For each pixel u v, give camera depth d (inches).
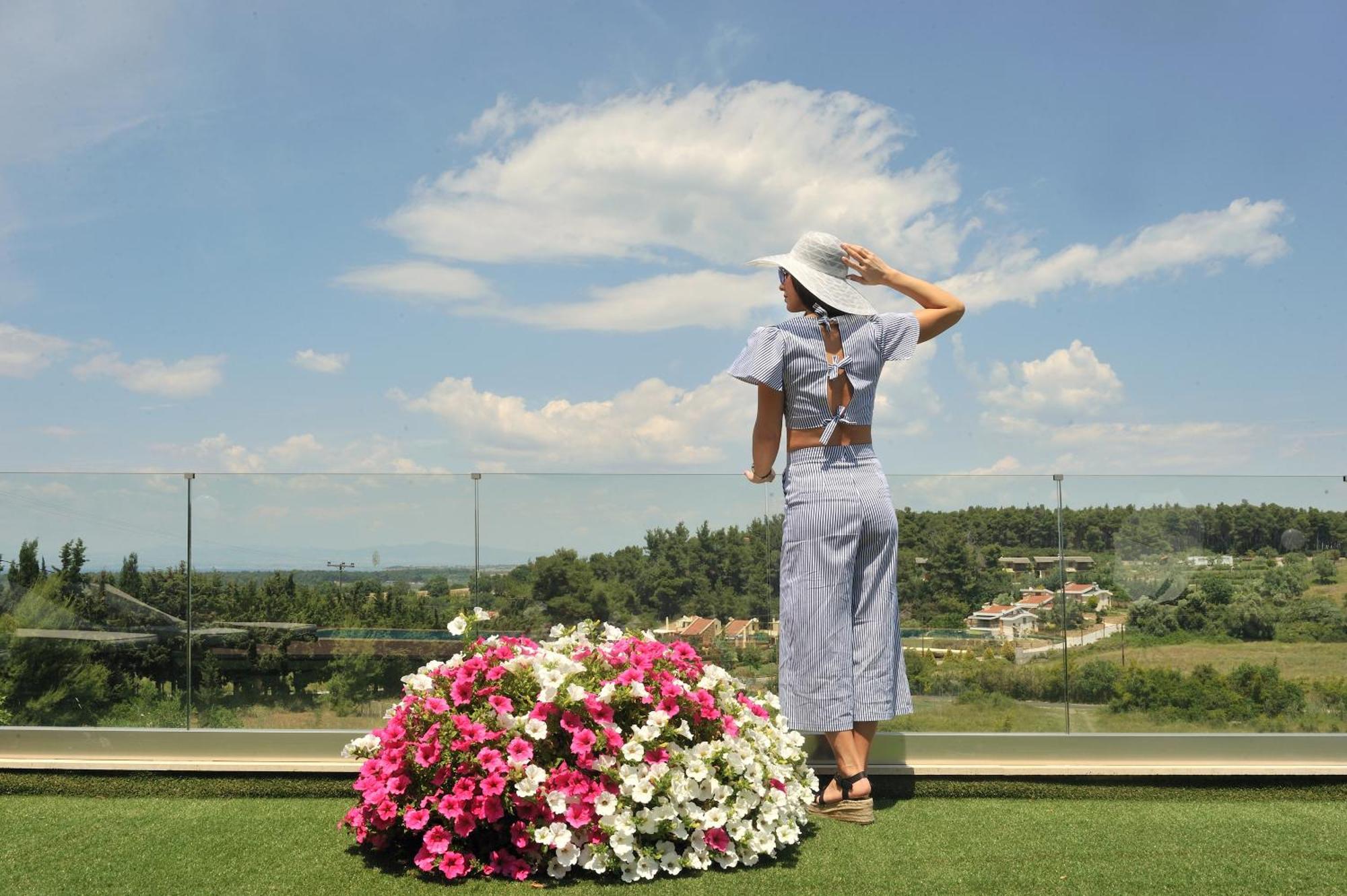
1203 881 108.7
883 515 133.6
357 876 109.0
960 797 145.1
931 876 110.3
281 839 121.7
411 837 118.9
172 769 143.7
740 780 119.0
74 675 154.8
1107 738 152.4
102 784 144.3
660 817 112.1
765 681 155.7
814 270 139.4
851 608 133.6
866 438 136.5
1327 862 114.6
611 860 109.6
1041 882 108.3
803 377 133.6
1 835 123.0
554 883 108.8
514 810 112.8
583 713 118.1
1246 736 151.8
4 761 145.9
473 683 120.6
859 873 111.3
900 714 136.3
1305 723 154.7
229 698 155.7
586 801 112.3
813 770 139.3
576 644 135.9
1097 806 140.9
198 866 111.6
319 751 151.0
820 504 132.0
